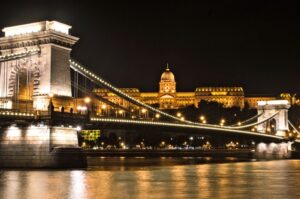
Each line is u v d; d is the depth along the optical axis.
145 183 65.06
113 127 100.44
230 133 154.38
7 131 85.31
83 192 54.78
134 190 56.72
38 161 83.50
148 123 111.56
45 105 85.44
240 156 191.75
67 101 88.19
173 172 88.00
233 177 76.75
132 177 74.50
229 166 114.06
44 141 83.62
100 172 83.56
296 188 59.81
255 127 198.12
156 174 81.88
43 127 83.88
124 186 60.97
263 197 51.19
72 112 87.19
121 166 111.62
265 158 184.00
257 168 104.75
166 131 127.56
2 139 85.38
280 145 186.00
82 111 91.00
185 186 61.41
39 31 87.31
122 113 148.25
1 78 90.75
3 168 84.62
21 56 84.88
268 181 69.69
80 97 100.31
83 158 87.50
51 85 86.38
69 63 90.06
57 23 88.88
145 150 181.25
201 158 182.88
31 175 73.56
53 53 87.12
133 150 178.50
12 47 90.25
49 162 83.38
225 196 51.75
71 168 85.12
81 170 84.56
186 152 188.25
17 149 84.44
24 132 84.50
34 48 88.00
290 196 52.16
